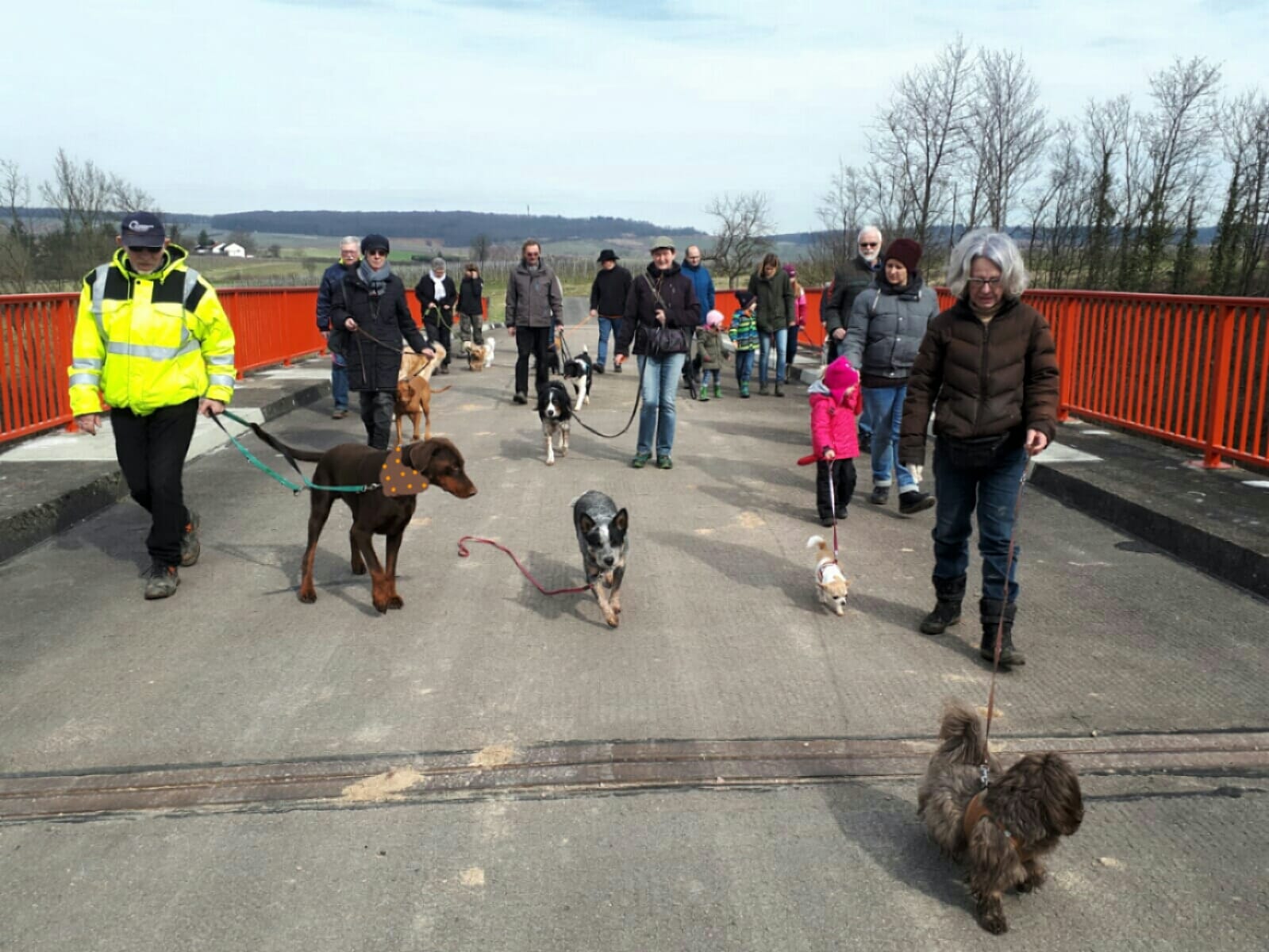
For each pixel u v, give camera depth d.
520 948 2.81
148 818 3.46
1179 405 7.96
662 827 3.39
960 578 5.02
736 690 4.45
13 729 4.09
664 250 8.62
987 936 2.86
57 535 6.81
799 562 6.31
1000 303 4.61
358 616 5.38
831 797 3.58
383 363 8.83
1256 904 2.99
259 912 2.96
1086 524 7.00
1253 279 27.31
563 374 13.16
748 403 13.35
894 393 7.52
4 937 2.87
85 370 5.51
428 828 3.39
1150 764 3.79
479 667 4.71
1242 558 5.68
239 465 9.14
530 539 6.79
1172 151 28.94
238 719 4.18
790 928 2.89
